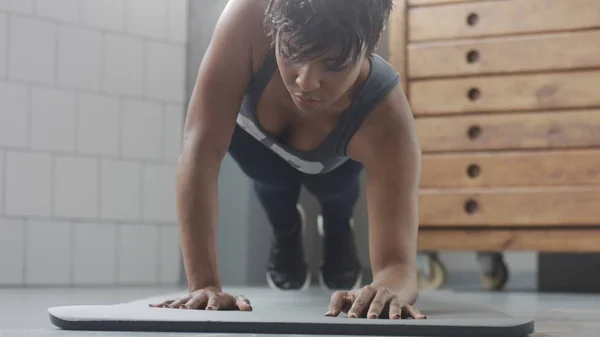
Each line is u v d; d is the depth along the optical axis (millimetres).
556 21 2383
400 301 1080
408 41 2516
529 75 2408
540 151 2398
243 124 1404
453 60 2471
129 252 2711
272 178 1751
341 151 1328
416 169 1251
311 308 1378
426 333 975
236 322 985
